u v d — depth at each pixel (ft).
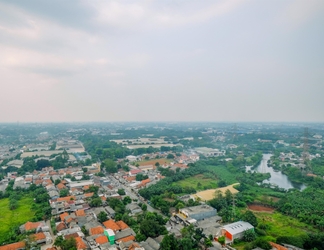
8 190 547.49
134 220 383.86
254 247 301.02
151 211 437.17
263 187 610.24
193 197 499.10
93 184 588.91
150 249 291.17
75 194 521.24
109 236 317.83
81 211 409.90
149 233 324.39
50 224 382.63
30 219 394.73
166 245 286.87
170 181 624.18
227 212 414.62
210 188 582.35
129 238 322.14
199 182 642.22
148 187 552.41
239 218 391.04
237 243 326.65
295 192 545.44
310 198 502.79
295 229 371.35
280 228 374.84
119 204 434.30
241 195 506.89
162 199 461.78
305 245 320.70
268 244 296.30
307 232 357.20
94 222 372.99
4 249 293.84
